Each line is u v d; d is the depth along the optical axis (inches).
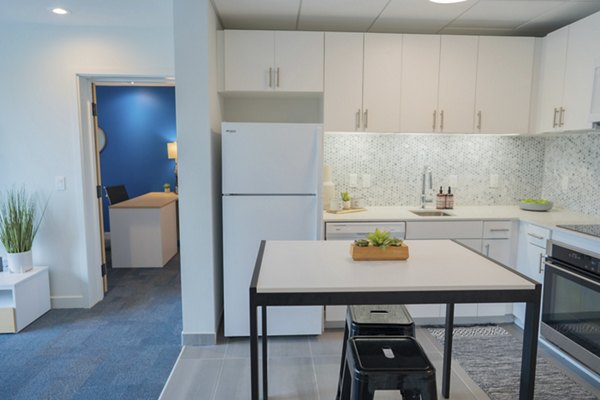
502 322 123.6
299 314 110.7
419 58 120.0
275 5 107.0
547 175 139.9
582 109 106.0
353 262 69.1
